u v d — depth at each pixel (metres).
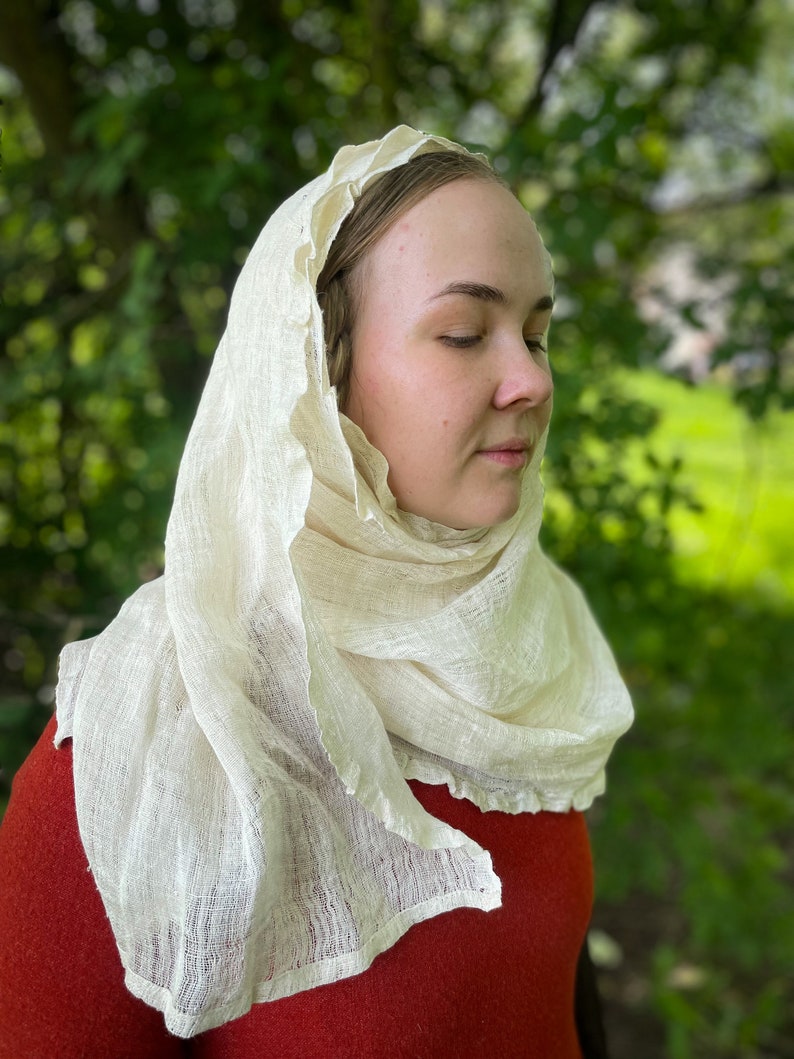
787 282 2.20
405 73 2.54
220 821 0.80
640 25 2.65
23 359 2.15
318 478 0.88
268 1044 0.86
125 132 1.96
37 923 0.80
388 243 0.86
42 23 2.11
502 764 0.98
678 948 2.73
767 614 3.08
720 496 4.93
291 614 0.87
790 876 2.92
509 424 0.89
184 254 1.98
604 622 2.25
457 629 0.94
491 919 0.93
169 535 0.88
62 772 0.83
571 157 2.00
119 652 0.85
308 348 0.83
